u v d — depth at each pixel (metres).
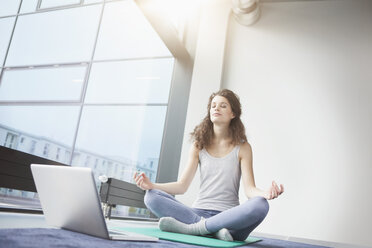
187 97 3.52
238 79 3.52
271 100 3.37
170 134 3.42
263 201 1.32
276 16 3.66
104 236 0.91
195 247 0.99
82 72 3.79
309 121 3.21
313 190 3.01
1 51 3.41
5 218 1.19
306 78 3.36
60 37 3.76
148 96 3.55
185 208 1.48
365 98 3.15
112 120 3.55
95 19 3.79
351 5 3.48
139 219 2.72
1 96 3.49
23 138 3.70
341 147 3.06
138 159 3.40
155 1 2.71
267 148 3.23
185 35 3.75
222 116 1.75
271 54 3.54
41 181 1.04
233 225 1.31
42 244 0.67
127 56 3.69
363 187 2.92
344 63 3.31
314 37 3.47
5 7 3.34
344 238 2.83
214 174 1.68
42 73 3.68
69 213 0.99
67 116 3.70
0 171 1.58
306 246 1.75
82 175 0.90
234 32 3.71
